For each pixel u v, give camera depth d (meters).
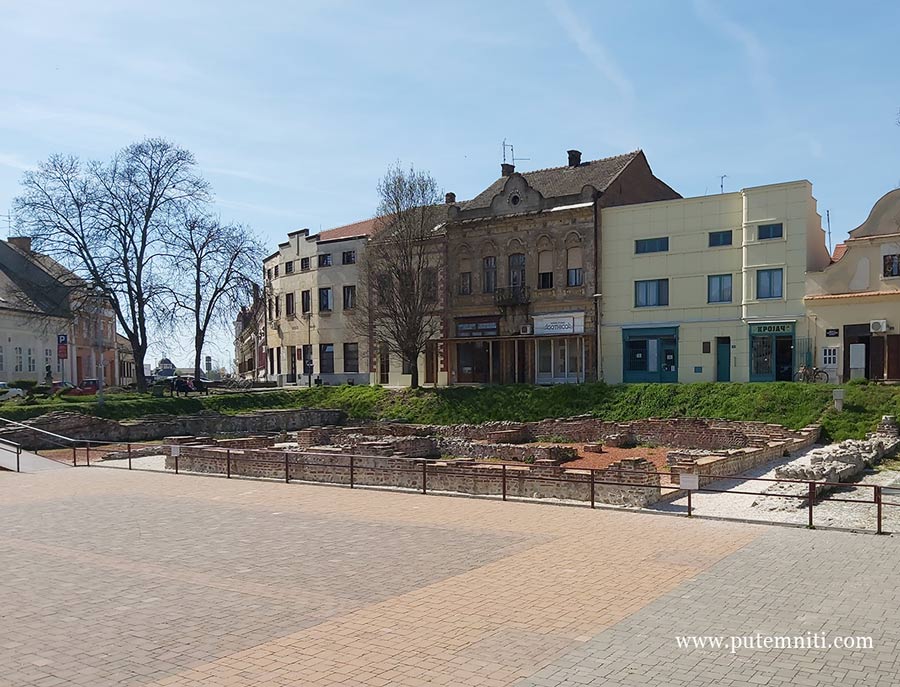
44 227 51.72
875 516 17.59
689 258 46.31
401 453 29.11
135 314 55.09
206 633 9.93
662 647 9.13
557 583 12.08
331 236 68.19
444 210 56.75
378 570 13.09
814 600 10.92
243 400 53.34
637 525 16.80
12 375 63.00
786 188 42.88
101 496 22.25
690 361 46.22
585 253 49.66
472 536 15.84
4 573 13.20
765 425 35.31
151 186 55.16
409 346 52.34
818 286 41.91
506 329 53.06
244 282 58.47
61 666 8.84
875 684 7.98
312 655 9.07
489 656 8.93
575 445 34.88
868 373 40.41
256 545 15.23
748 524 16.78
